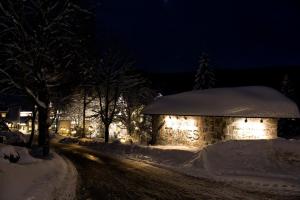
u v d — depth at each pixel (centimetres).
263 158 1841
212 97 3219
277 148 1870
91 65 2681
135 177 1702
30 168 1392
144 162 2319
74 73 2633
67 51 2462
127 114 5050
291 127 4106
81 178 1641
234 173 1742
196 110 2984
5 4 2217
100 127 5919
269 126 2739
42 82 2380
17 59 2278
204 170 1877
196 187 1448
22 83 2394
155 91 5300
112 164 2214
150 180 1616
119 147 3244
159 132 3222
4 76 2386
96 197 1242
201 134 2972
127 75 4497
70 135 6519
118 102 5047
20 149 1736
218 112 2858
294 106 2831
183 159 2244
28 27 2288
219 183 1541
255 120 2770
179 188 1427
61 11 2275
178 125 3103
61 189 1303
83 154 2958
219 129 2892
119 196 1269
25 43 2273
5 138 3372
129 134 5016
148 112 3241
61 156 2709
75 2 2389
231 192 1354
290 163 1762
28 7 2245
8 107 4256
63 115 6506
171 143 3131
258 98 3019
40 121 2802
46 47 2280
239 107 2866
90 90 4934
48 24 2262
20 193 1052
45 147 2370
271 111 2736
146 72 5175
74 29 2439
